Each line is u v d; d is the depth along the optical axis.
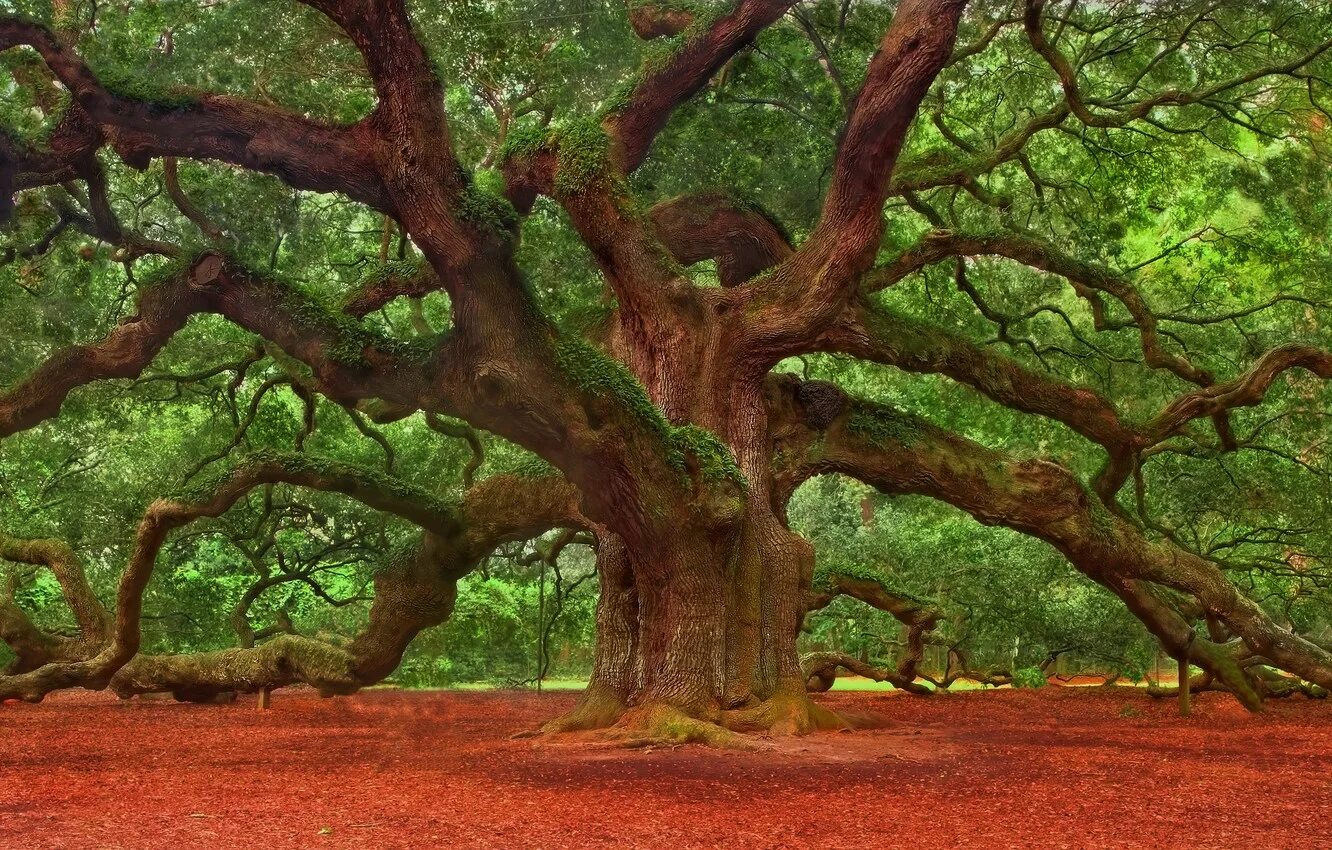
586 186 15.17
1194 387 23.69
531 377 13.65
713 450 14.31
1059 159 24.03
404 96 13.04
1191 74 22.11
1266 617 18.42
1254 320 25.39
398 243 22.28
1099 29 20.78
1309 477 24.06
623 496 14.09
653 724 13.99
